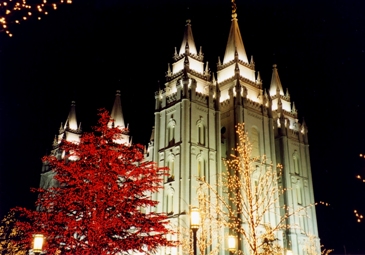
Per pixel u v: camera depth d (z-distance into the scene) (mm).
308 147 86625
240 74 78000
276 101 87625
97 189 25250
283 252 66312
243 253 58688
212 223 58969
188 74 70438
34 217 24828
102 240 24562
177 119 66938
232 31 82750
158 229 26609
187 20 77812
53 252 24312
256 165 69250
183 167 61781
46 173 93500
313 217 79812
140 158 28250
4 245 39781
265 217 65250
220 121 71875
